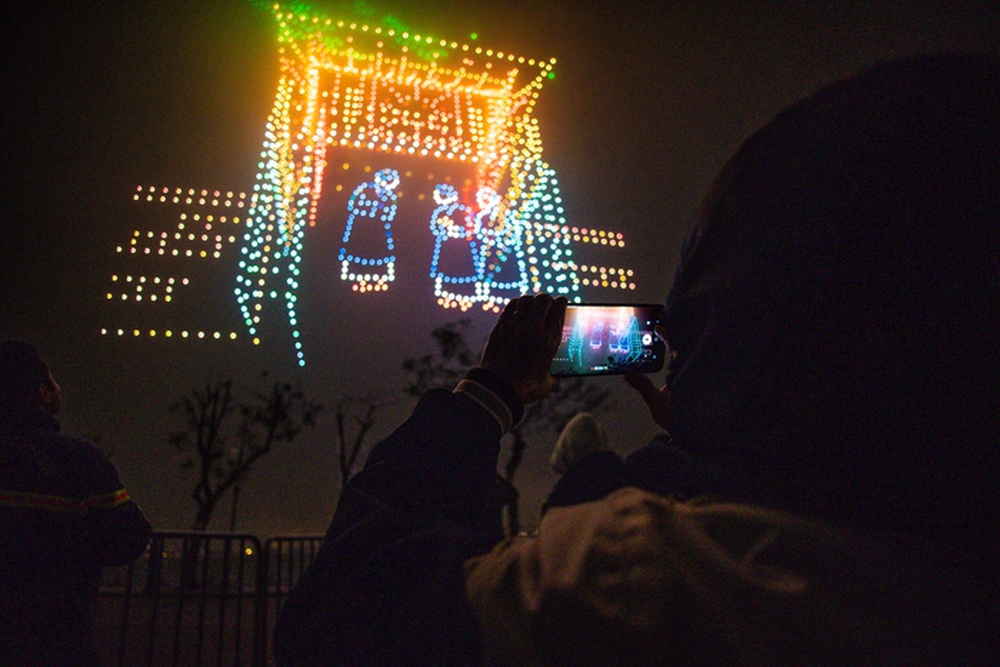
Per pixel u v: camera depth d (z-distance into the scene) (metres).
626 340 1.29
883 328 0.43
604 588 0.40
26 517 2.02
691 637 0.37
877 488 0.42
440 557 0.61
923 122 0.46
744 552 0.39
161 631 6.38
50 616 2.00
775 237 0.48
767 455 0.45
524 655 0.42
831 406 0.43
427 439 0.78
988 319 0.42
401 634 0.59
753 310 0.47
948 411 0.41
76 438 2.26
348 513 0.73
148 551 4.59
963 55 0.49
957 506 0.40
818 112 0.51
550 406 12.40
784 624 0.36
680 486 0.49
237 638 4.73
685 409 0.51
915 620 0.36
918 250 0.43
